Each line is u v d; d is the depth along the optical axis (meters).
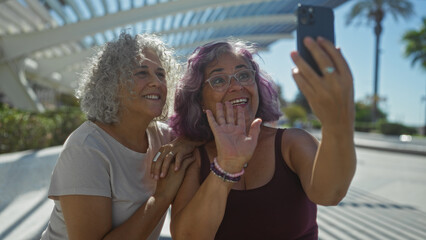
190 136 1.76
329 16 0.95
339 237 3.19
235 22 13.16
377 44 29.12
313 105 0.91
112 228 1.48
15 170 3.54
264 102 1.82
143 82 1.58
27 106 11.70
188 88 1.71
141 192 1.58
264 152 1.54
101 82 1.56
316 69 0.89
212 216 1.29
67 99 28.11
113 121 1.58
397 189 5.32
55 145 6.32
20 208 3.36
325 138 0.96
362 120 32.44
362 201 4.50
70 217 1.36
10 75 11.41
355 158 0.98
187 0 9.63
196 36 16.27
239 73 1.62
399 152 11.16
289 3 12.51
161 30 12.69
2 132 4.88
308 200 1.53
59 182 1.38
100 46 1.64
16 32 10.16
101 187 1.40
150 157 1.73
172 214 1.52
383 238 3.18
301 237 1.52
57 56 14.27
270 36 16.66
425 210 4.12
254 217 1.47
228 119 1.30
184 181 1.56
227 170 1.27
